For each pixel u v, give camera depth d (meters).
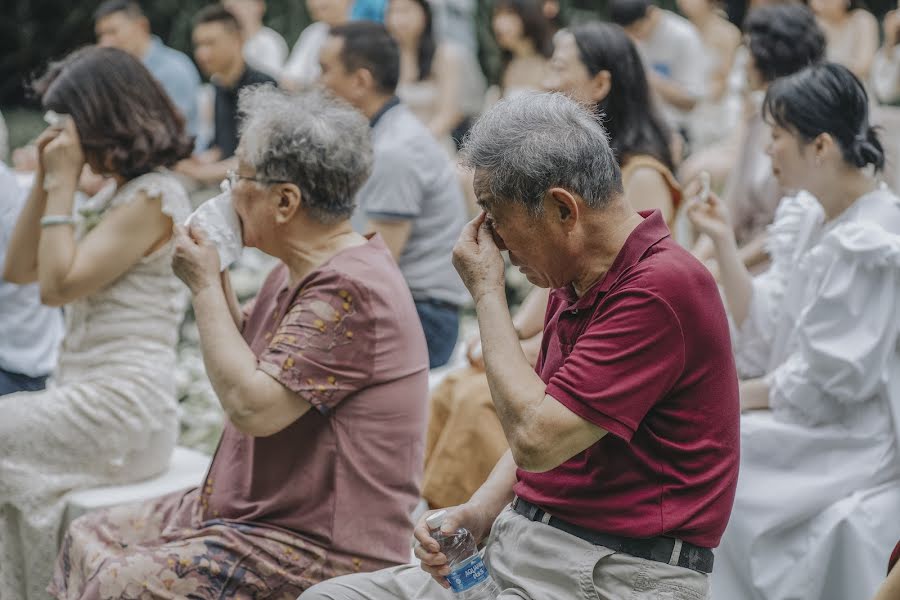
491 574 5.64
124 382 7.96
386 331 6.55
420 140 10.42
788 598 7.36
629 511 5.28
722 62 17.02
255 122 6.68
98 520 7.23
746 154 10.11
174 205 7.91
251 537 6.54
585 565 5.30
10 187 9.16
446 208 10.53
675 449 5.24
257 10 20.53
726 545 7.55
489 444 8.39
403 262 10.48
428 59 16.91
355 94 10.46
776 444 7.45
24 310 9.14
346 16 17.89
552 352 5.65
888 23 15.00
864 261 7.15
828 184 7.59
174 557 6.44
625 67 8.55
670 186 8.50
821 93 7.47
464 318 14.79
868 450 7.40
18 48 26.66
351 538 6.57
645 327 5.11
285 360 6.37
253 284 14.16
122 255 7.86
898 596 4.67
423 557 5.67
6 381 9.07
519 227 5.30
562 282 5.43
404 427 6.69
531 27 15.49
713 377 5.26
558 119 5.27
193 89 17.89
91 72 7.91
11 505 7.80
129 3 16.88
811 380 7.36
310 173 6.59
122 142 7.91
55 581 7.23
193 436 11.33
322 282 6.54
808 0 15.05
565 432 5.11
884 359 7.21
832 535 7.29
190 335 13.80
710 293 5.28
